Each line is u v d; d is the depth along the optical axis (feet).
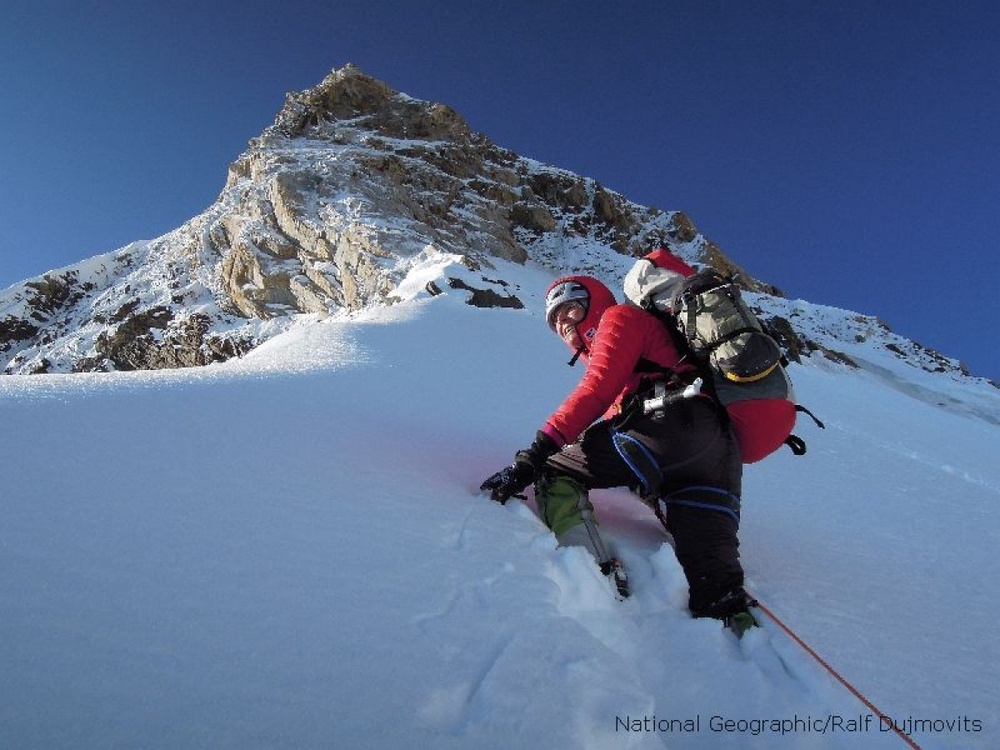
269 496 6.48
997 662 6.86
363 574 5.48
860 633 6.95
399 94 129.70
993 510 13.99
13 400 7.57
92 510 5.43
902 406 49.29
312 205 81.82
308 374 13.29
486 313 36.91
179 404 8.59
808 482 13.37
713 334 7.72
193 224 121.49
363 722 3.90
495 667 4.66
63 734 3.32
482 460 9.87
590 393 7.91
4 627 3.93
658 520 9.06
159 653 4.04
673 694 5.61
